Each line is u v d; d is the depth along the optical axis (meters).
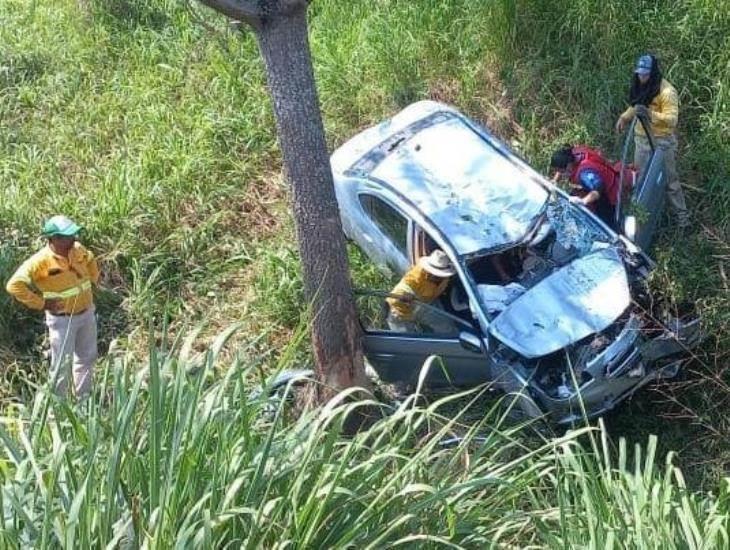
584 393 6.57
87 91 10.70
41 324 8.23
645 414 7.12
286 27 5.97
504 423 6.92
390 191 7.64
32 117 10.39
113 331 8.31
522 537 4.81
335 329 6.51
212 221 9.05
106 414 4.76
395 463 4.66
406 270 7.70
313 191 6.25
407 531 4.27
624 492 4.65
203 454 4.14
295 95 6.09
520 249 7.42
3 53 11.11
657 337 6.75
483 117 9.66
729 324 6.95
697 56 9.22
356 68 10.19
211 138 9.81
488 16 9.88
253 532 3.89
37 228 8.75
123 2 11.56
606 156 8.97
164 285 8.66
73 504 3.70
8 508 4.04
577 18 9.54
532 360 6.76
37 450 4.36
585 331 6.75
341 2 10.89
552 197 7.48
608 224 7.78
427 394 7.39
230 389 4.75
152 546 3.71
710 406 6.91
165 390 4.30
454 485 4.27
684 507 4.36
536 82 9.62
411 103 9.85
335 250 6.38
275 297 8.20
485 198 7.51
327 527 4.12
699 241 8.15
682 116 9.07
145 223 8.99
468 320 7.36
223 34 10.59
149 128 10.02
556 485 4.65
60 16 11.80
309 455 4.19
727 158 8.60
